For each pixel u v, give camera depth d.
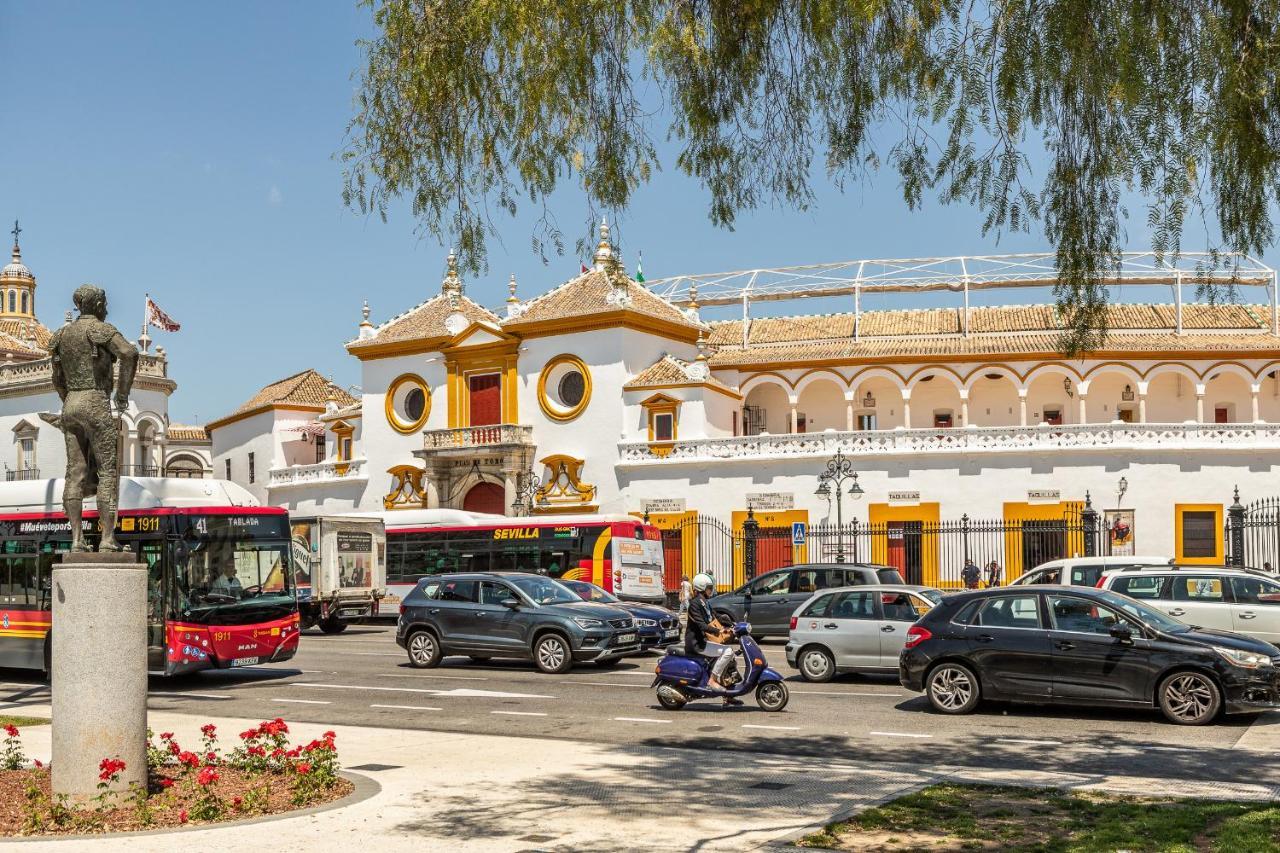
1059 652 16.69
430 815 10.48
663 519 52.31
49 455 59.66
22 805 10.57
